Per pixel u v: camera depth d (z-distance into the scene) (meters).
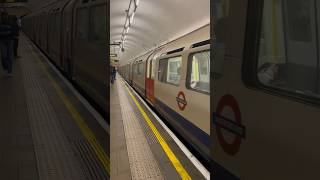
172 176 6.57
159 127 11.54
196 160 7.61
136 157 7.72
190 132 8.84
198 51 8.34
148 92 18.31
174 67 11.29
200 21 14.78
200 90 8.12
